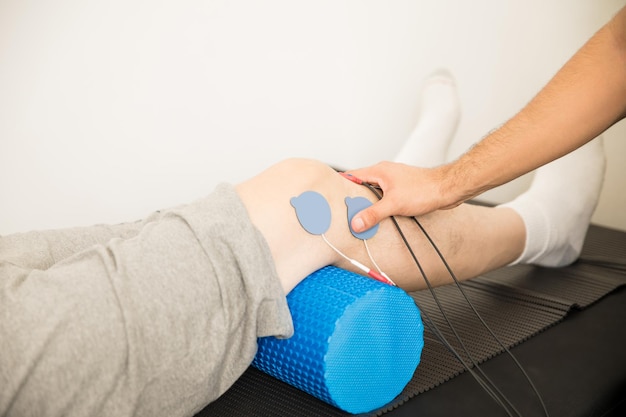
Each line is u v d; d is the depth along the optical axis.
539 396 0.88
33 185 1.42
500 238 1.21
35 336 0.63
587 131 0.92
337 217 0.92
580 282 1.39
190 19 1.58
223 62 1.67
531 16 2.11
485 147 0.97
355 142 2.01
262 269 0.76
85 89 1.45
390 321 0.85
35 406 0.63
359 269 0.97
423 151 1.70
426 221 1.05
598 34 0.93
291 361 0.83
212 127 1.69
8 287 0.67
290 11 1.76
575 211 1.43
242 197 0.84
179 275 0.70
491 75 2.13
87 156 1.49
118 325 0.66
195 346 0.70
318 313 0.81
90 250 0.72
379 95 2.01
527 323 1.16
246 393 0.91
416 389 0.92
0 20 1.32
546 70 2.17
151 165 1.60
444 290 1.33
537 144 0.93
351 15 1.88
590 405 0.92
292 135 1.87
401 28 1.98
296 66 1.82
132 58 1.51
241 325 0.75
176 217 0.77
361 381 0.83
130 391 0.66
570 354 1.06
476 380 0.95
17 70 1.36
